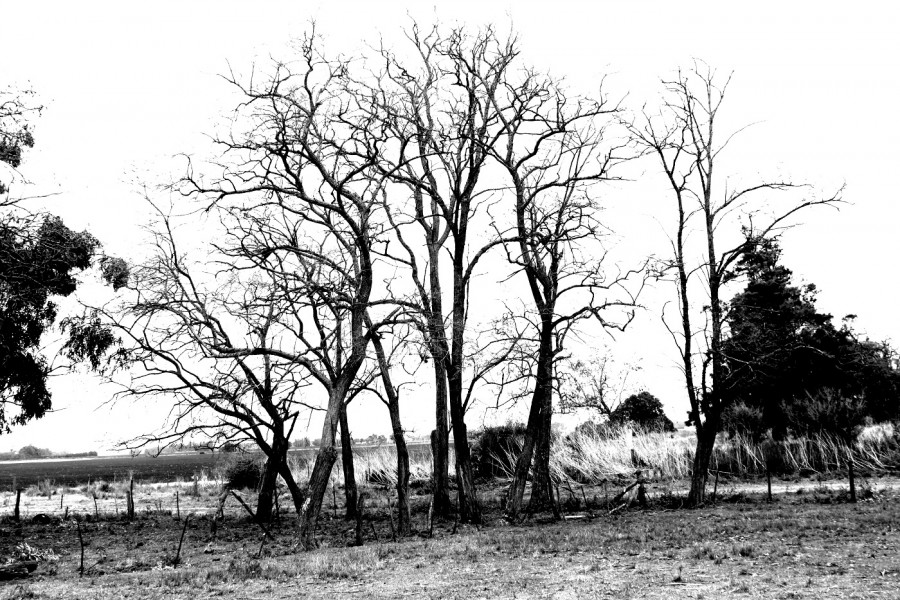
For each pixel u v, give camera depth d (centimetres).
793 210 2806
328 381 2339
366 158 2381
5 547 2262
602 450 4084
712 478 3794
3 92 2184
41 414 3184
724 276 2925
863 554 1445
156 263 2575
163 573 1656
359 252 2594
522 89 2734
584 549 1689
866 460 3781
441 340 2566
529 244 2691
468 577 1410
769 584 1202
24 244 2456
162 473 10125
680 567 1391
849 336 4078
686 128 2916
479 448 4478
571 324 2659
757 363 2838
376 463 4797
